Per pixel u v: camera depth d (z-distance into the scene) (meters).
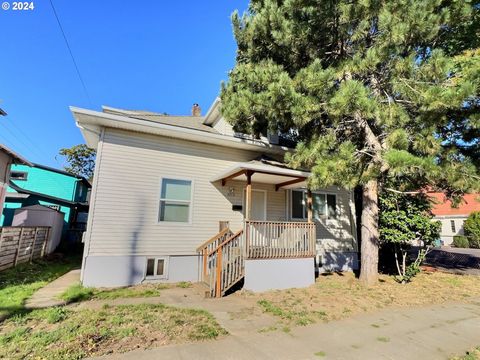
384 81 6.79
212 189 8.97
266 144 9.58
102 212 7.35
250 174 7.64
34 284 6.77
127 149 7.90
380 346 3.85
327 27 7.06
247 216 7.42
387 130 6.78
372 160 7.21
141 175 7.96
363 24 6.40
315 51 7.54
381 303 6.16
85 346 3.47
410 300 6.48
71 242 15.45
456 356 3.57
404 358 3.49
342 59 7.19
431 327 4.68
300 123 6.75
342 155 6.21
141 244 7.66
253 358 3.37
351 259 11.18
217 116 10.92
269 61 7.50
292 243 7.87
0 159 9.16
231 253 7.03
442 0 6.74
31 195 14.62
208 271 7.85
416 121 6.50
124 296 6.13
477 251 19.77
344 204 11.56
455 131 7.30
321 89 6.39
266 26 7.41
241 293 6.80
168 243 8.01
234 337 4.05
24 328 3.94
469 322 4.98
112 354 3.32
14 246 8.52
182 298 6.18
